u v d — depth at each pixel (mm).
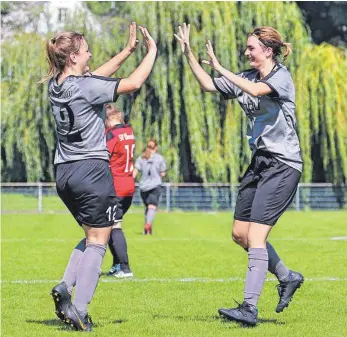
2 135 44594
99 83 9492
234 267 17719
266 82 9906
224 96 10812
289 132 10234
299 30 44531
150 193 29016
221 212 43812
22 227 33062
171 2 43719
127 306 12133
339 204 45500
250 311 10047
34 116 44312
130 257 20219
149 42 9758
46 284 14891
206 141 44312
